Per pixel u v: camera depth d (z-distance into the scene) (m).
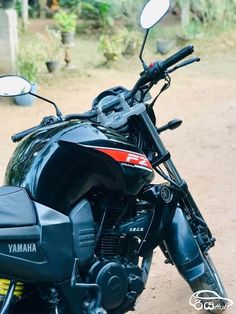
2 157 11.43
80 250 4.98
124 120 5.50
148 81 5.55
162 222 5.61
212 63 18.73
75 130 5.00
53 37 18.86
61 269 4.88
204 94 15.53
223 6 21.50
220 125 12.77
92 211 5.25
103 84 16.75
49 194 4.92
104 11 21.05
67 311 5.02
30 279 4.80
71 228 4.94
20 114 14.38
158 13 5.41
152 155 5.77
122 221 5.43
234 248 7.67
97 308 5.01
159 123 13.29
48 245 4.79
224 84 16.48
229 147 11.44
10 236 4.63
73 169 4.95
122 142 5.10
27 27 21.88
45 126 5.44
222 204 8.99
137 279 5.38
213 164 10.63
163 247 6.16
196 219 6.05
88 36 21.33
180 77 17.20
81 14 22.59
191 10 21.78
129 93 5.59
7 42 15.74
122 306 5.38
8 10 15.63
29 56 16.77
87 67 18.17
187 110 14.18
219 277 6.72
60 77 17.09
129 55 19.17
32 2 23.66
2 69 15.95
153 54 19.56
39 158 4.97
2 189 4.85
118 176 5.04
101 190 5.24
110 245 5.37
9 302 4.70
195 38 20.56
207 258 6.24
